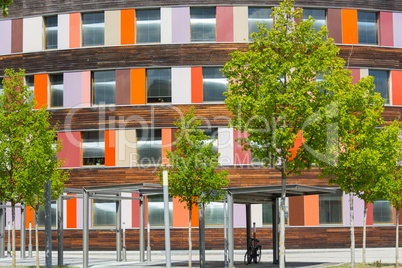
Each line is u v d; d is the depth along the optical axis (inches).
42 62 1483.8
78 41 1470.2
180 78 1429.6
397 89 1485.0
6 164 893.8
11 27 1512.1
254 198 987.9
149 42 1454.2
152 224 1422.2
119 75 1446.9
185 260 1144.8
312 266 911.0
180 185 920.3
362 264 893.2
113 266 991.6
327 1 1464.1
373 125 856.9
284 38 800.9
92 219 1444.4
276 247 1003.9
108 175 1432.1
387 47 1482.5
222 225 1414.9
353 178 862.5
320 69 781.3
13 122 901.2
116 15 1456.7
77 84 1462.8
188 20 1439.5
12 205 920.9
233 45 1430.9
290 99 761.0
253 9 1448.1
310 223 1417.3
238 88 800.9
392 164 892.0
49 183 904.3
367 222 1439.5
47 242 900.0
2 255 1220.5
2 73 1507.1
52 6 1489.9
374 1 1483.8
